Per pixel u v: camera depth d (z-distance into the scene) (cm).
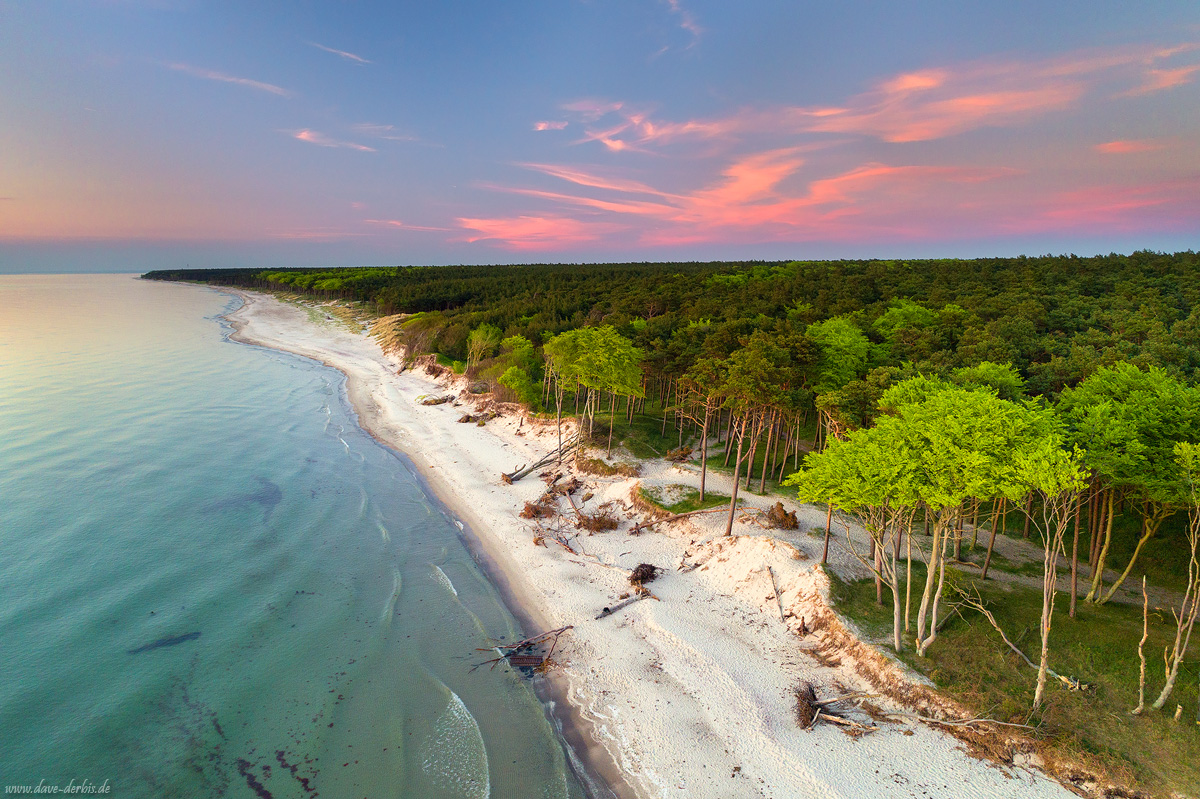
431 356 9350
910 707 2270
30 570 3356
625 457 4984
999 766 2012
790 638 2772
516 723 2323
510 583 3397
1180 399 2597
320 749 2167
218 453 5503
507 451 5631
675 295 9988
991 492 2178
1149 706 2069
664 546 3744
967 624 2581
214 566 3503
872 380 3922
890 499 2508
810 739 2183
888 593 2916
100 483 4641
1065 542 3556
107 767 2061
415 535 3988
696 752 2161
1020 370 4847
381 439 6109
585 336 5294
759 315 7156
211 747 2164
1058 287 9362
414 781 2033
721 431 5772
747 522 3719
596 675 2595
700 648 2727
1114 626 2533
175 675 2544
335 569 3516
